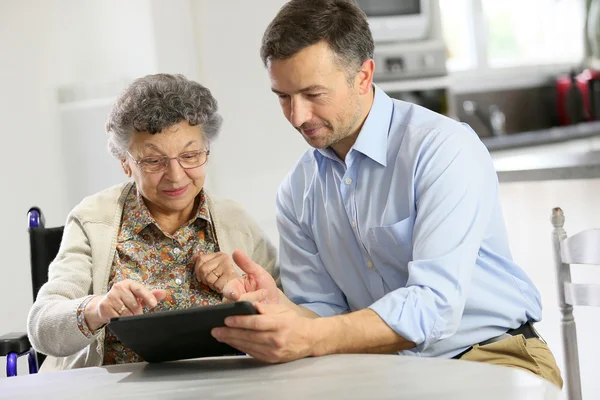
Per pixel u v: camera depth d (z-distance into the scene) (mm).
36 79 3605
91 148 3670
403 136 1996
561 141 5672
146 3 3572
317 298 2141
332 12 1851
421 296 1775
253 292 1901
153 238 2156
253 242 2260
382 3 5520
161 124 1980
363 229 2037
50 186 3641
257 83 3666
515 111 6668
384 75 5535
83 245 2148
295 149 3727
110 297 1771
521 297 2023
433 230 1860
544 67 6703
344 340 1689
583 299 1932
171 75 2096
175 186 2043
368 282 2080
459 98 6414
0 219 3578
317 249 2164
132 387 1559
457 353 1985
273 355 1610
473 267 1897
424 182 1914
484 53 6477
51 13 3623
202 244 2174
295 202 2176
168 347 1646
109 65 3639
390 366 1552
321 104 1874
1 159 3572
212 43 3623
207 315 1529
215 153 3654
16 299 3611
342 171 2072
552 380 1879
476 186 1903
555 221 1974
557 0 6828
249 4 3633
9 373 2076
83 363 2105
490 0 6559
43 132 3623
